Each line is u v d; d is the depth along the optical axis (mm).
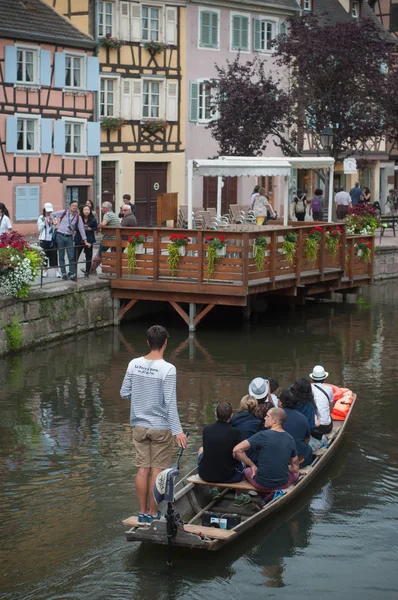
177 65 47906
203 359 22234
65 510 13141
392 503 13484
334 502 13469
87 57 42969
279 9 52312
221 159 27234
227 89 40031
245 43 51188
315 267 28266
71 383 19859
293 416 13664
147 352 22828
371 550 12000
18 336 22359
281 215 53031
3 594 10828
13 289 22266
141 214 47281
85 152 43344
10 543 12094
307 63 39562
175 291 25203
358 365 21750
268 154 52062
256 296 28469
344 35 39125
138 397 11531
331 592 10977
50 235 26078
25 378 20219
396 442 16203
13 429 16734
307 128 41094
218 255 24594
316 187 55094
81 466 14883
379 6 63719
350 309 29734
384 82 40312
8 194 39938
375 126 40188
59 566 11484
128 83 45969
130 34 45750
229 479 12602
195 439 16219
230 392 19250
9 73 39438
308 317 28172
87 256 26250
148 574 11312
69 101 42344
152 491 11641
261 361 22078
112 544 12055
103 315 25812
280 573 11359
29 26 40188
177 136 48344
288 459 12703
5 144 39625
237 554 11805
